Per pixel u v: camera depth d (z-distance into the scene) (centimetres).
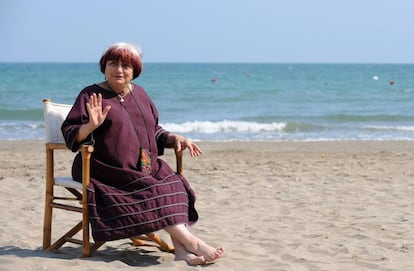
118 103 480
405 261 506
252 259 498
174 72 9425
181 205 471
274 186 919
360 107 3172
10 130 2044
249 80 6391
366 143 1698
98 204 458
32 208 733
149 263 481
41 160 1250
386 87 5188
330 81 6322
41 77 6462
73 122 468
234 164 1195
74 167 483
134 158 474
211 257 468
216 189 890
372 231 620
